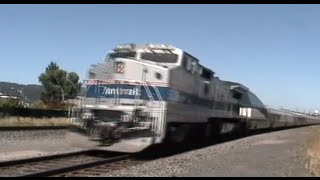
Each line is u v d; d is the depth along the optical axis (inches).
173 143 772.0
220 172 489.7
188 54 742.5
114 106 636.7
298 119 2345.0
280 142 918.4
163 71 657.6
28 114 1392.7
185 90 734.5
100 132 621.9
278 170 518.9
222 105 992.2
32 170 480.1
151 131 629.0
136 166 526.0
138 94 647.1
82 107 651.5
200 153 666.8
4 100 1561.3
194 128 840.3
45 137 874.1
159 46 716.0
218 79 959.6
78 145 641.0
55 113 1514.5
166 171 483.8
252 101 1334.9
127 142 619.2
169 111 664.4
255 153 687.1
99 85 668.1
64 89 3403.1
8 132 898.7
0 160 533.3
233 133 1143.6
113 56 730.8
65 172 471.2
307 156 649.6
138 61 669.3
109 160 579.2
